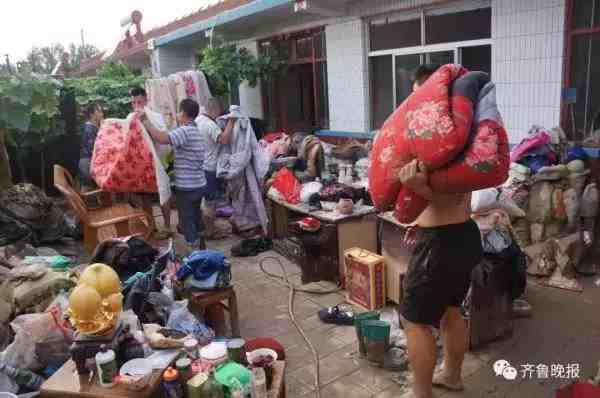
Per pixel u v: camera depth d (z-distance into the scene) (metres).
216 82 8.02
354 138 7.07
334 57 7.24
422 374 2.83
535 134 4.80
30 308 3.46
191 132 5.02
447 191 2.41
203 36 9.22
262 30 8.66
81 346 2.40
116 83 8.52
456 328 2.93
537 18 4.89
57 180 5.22
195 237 5.26
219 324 3.69
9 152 7.29
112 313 2.46
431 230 2.69
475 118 2.32
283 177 5.34
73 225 6.18
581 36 4.67
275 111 9.02
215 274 3.52
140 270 3.76
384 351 3.30
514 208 4.14
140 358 2.47
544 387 3.01
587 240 4.47
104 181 5.12
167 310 3.18
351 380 3.19
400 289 3.82
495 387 3.04
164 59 10.61
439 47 5.91
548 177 4.61
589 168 4.72
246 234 6.10
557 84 4.86
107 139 5.38
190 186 5.09
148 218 5.54
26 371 2.80
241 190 5.93
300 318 4.03
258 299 4.41
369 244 4.55
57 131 7.31
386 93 6.74
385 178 2.59
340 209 4.46
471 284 3.29
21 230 5.54
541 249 4.46
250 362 2.49
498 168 2.29
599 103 4.69
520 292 3.52
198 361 2.48
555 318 3.78
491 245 3.40
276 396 2.31
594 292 4.16
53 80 6.46
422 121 2.34
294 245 5.07
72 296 2.43
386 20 6.48
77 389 2.30
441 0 5.68
